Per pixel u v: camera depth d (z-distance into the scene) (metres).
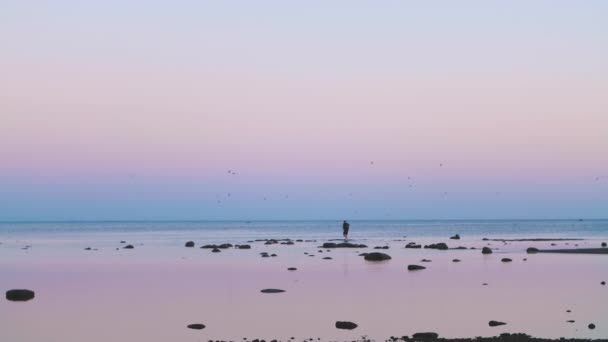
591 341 23.84
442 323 27.94
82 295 37.91
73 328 28.00
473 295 36.12
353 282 42.88
